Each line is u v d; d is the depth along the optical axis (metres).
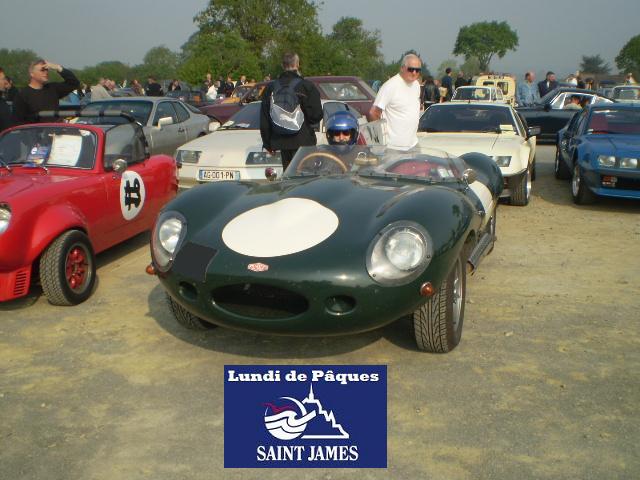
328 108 9.91
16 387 3.67
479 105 9.61
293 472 2.86
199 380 3.73
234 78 46.25
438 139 8.80
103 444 3.09
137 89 25.80
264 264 3.44
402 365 3.87
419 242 3.46
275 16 59.94
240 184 4.49
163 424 3.26
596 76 79.00
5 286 4.68
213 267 3.52
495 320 4.59
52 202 4.93
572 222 7.83
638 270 5.84
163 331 4.46
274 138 6.88
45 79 7.34
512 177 8.34
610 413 3.31
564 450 2.98
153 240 3.90
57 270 4.77
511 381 3.66
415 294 3.45
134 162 6.46
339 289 3.36
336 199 4.00
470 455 2.96
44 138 5.89
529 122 16.64
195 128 12.27
